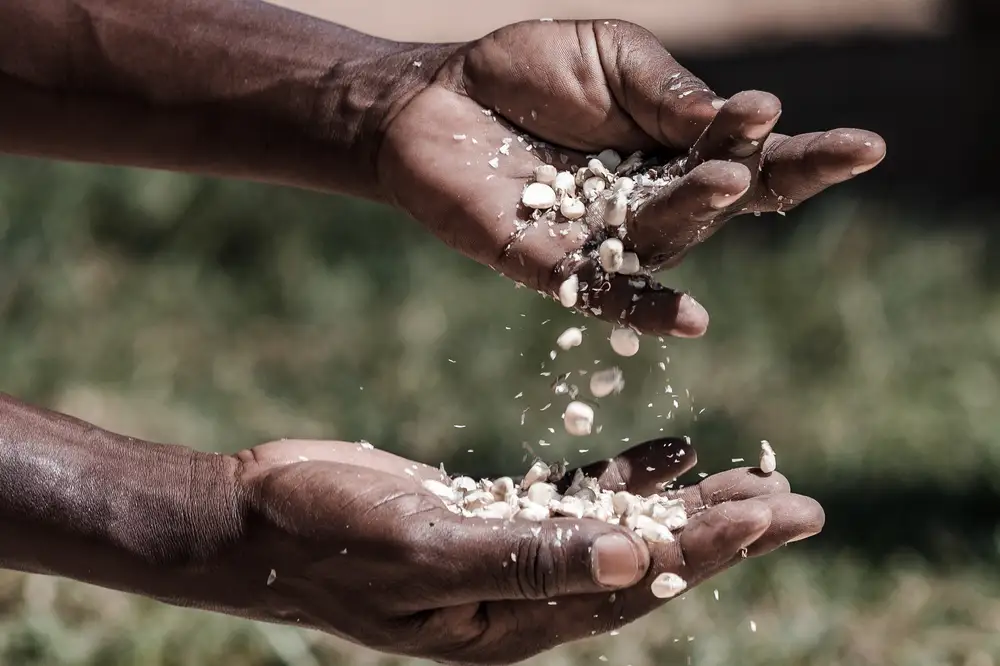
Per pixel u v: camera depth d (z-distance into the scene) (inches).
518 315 305.4
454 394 282.2
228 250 343.0
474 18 514.0
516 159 139.2
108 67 147.5
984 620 206.5
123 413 261.9
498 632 121.2
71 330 294.2
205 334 306.0
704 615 203.6
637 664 193.9
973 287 331.6
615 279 124.0
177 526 121.6
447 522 113.3
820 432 267.0
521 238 133.7
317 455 130.8
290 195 349.1
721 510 109.4
